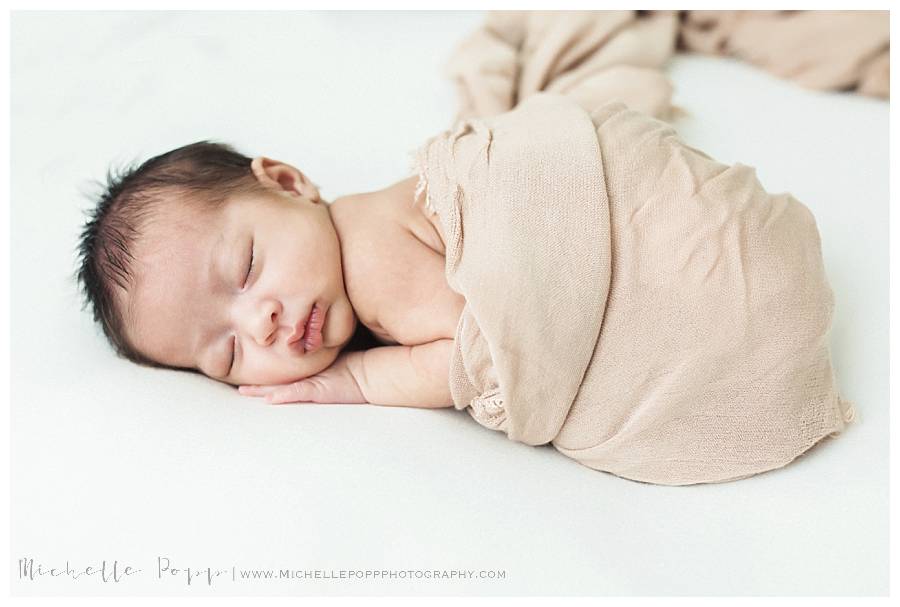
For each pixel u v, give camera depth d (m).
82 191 1.72
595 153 1.26
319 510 1.12
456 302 1.33
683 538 1.15
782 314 1.20
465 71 1.97
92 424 1.24
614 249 1.22
